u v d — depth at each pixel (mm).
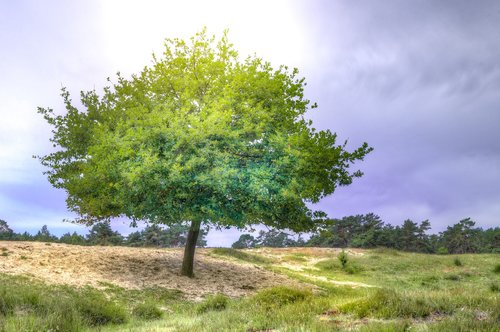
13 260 15625
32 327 7465
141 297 14047
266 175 15625
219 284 18516
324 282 24141
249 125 16750
